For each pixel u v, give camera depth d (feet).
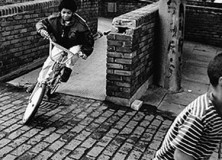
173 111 16.39
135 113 15.84
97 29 32.65
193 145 5.92
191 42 33.24
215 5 33.45
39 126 13.83
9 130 13.34
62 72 14.97
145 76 18.43
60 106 16.01
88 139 13.06
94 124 14.39
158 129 14.35
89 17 29.99
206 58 27.35
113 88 16.55
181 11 18.19
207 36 32.76
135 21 15.52
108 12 40.55
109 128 14.11
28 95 17.21
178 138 6.04
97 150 12.28
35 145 12.36
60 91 17.84
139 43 16.61
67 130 13.66
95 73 21.11
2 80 18.98
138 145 12.85
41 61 22.56
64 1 13.91
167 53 18.72
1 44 18.70
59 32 14.66
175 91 19.02
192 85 20.43
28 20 20.56
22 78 19.65
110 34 15.79
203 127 5.84
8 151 11.85
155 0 37.52
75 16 14.64
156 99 17.75
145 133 13.89
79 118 14.87
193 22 32.99
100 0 40.40
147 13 17.39
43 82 14.32
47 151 12.01
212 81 5.90
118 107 16.34
